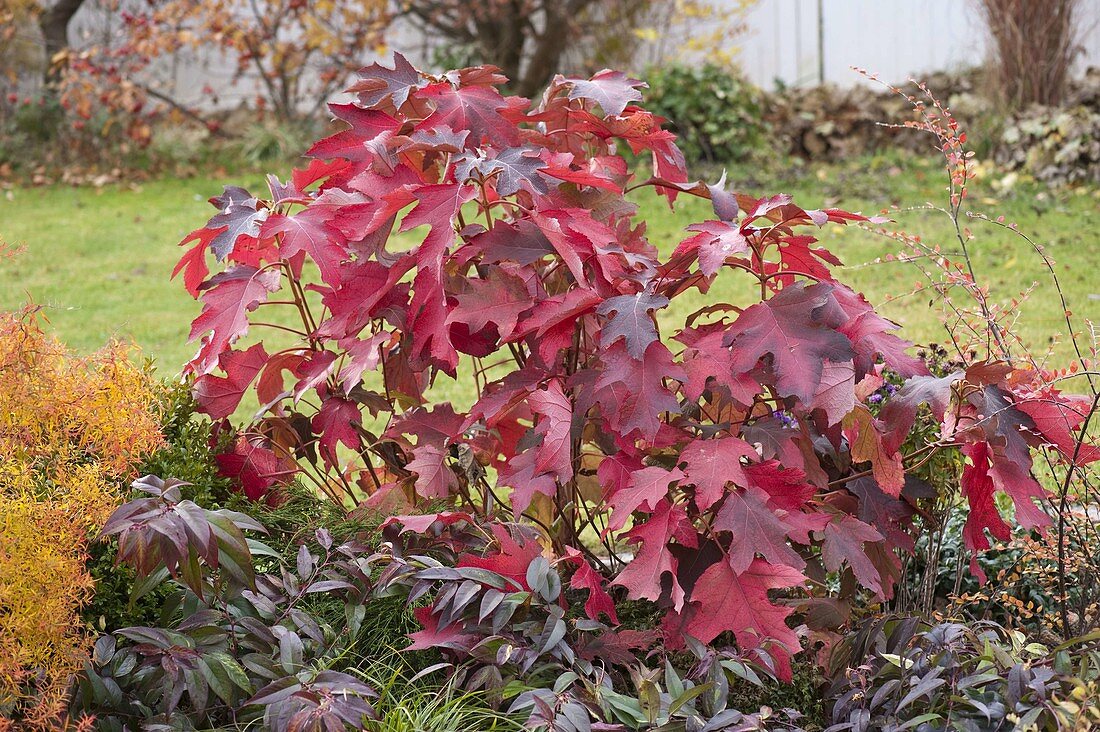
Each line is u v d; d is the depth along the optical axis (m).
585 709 1.92
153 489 2.04
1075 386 4.07
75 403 2.10
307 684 1.95
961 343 2.84
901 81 10.59
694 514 2.34
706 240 2.21
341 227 2.29
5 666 1.84
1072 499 2.67
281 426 2.73
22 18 10.51
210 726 2.06
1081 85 8.76
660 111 9.12
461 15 10.81
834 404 2.16
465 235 2.40
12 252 2.28
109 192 9.08
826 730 2.02
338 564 2.35
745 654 2.15
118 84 9.82
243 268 2.56
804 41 10.94
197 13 10.13
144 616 2.32
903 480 2.30
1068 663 2.00
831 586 2.68
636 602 2.58
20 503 1.89
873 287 5.70
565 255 2.14
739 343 2.12
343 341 2.46
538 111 2.56
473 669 2.21
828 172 8.59
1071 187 7.69
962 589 2.83
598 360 2.42
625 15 10.91
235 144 10.52
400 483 2.67
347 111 2.40
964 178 2.61
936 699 2.02
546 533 2.63
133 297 6.07
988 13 8.73
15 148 9.91
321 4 10.41
